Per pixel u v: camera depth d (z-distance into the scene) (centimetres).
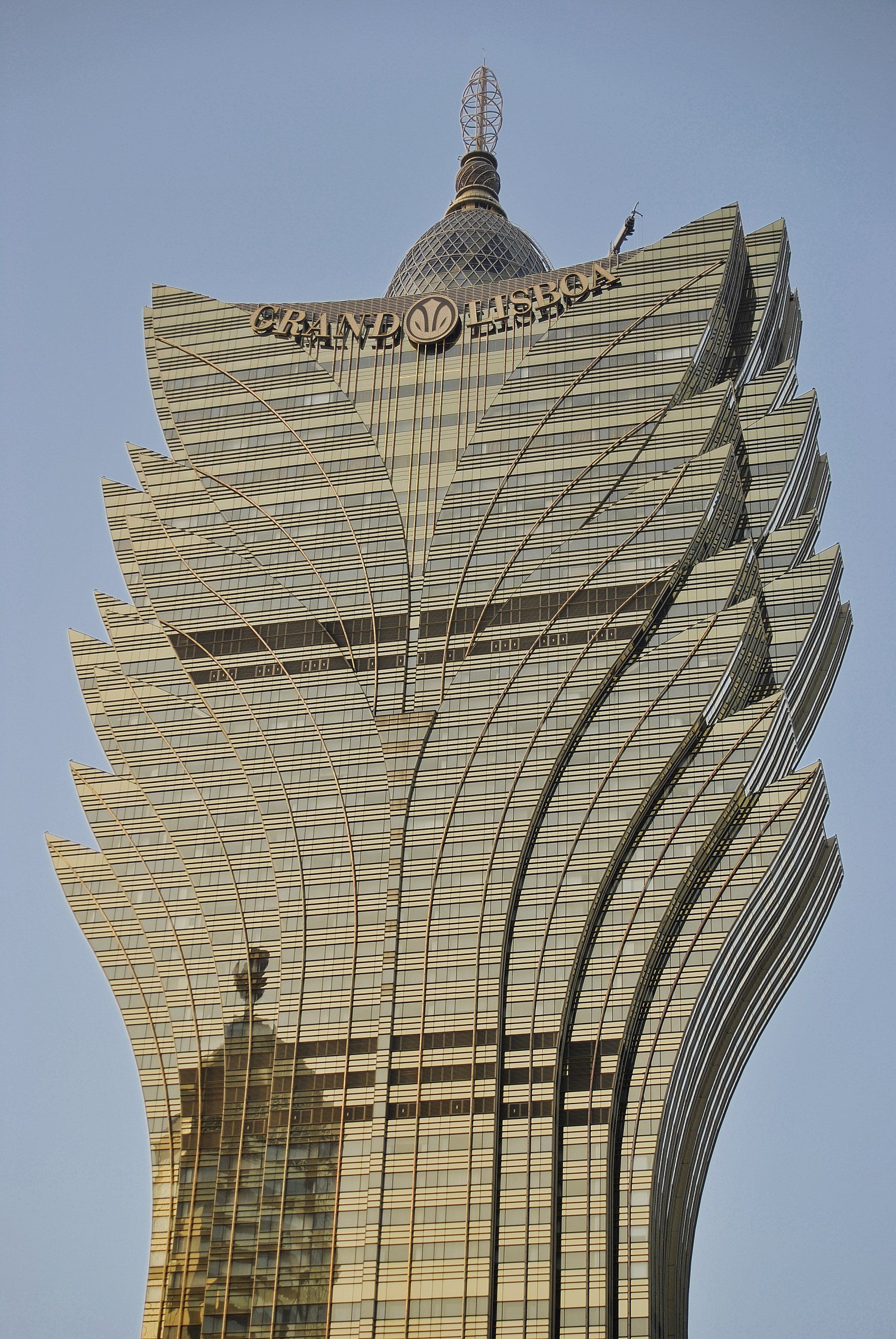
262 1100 18025
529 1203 16712
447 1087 17438
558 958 17838
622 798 18400
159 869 19525
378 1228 16925
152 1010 18888
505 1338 16125
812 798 18512
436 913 18338
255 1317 16950
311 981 18425
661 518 19762
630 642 19100
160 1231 17800
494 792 18750
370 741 19438
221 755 19875
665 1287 17750
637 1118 17212
